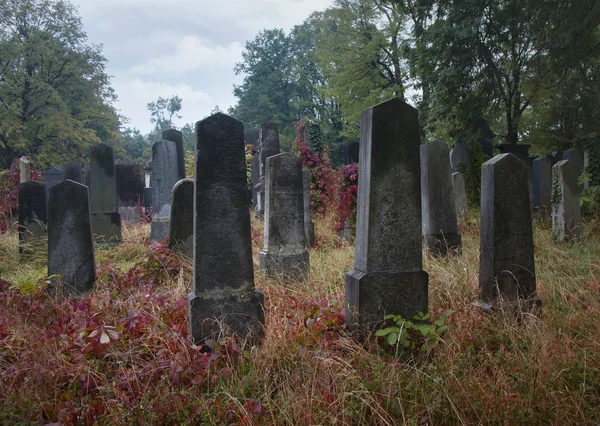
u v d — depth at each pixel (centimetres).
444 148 696
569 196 746
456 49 1141
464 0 1100
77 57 3316
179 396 282
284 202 669
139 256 797
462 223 898
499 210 422
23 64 2947
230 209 379
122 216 1358
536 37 1152
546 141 1619
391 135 381
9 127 2728
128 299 476
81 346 350
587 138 1135
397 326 381
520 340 363
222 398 295
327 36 2798
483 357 337
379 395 287
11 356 349
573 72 1330
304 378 305
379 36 2430
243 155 385
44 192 855
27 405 273
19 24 3011
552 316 409
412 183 389
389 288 381
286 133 3950
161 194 945
